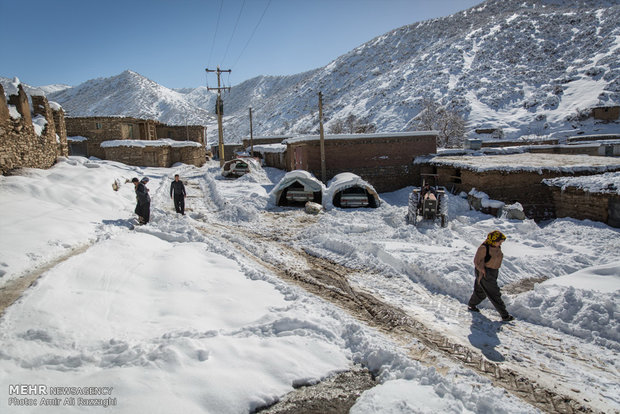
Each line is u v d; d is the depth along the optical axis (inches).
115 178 679.1
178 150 1487.5
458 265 321.1
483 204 617.6
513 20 5757.9
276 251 405.1
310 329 198.1
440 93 4185.5
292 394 149.6
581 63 3956.7
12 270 252.5
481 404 145.3
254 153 1678.2
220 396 138.7
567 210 534.3
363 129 2947.8
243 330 192.1
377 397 144.7
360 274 335.9
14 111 576.1
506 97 3720.5
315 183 695.1
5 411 118.2
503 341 218.5
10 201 423.2
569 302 248.1
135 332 183.0
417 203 558.9
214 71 1332.4
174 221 474.3
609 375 185.2
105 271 262.7
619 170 619.2
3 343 158.7
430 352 199.3
